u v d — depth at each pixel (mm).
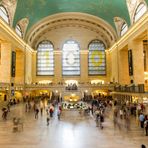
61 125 14523
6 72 26688
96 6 30109
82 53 40625
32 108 23391
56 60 40375
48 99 31641
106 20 33156
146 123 11406
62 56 40969
